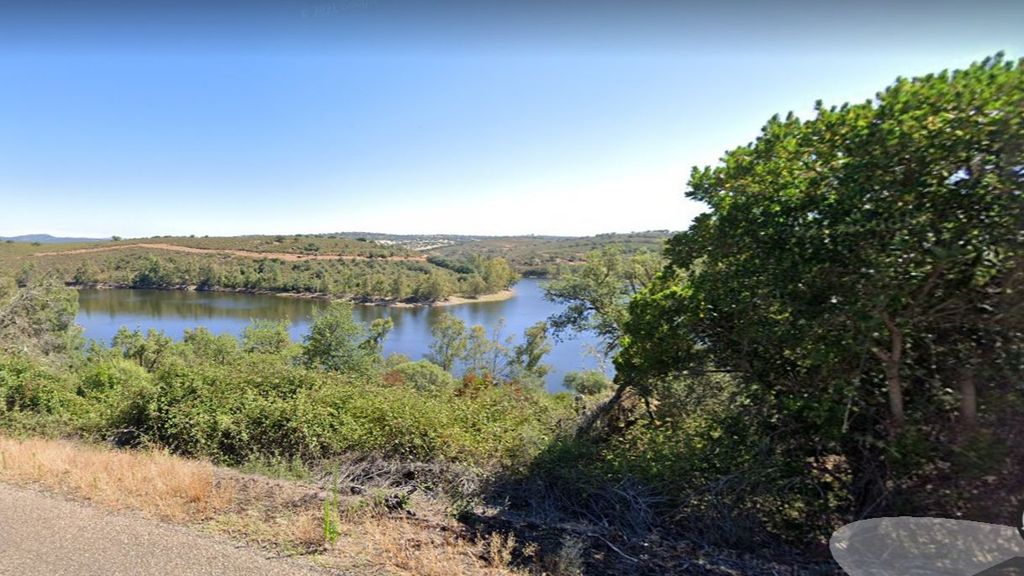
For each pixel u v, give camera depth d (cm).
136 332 2656
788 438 427
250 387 690
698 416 565
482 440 536
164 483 413
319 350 1767
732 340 457
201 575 283
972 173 322
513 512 407
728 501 383
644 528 378
